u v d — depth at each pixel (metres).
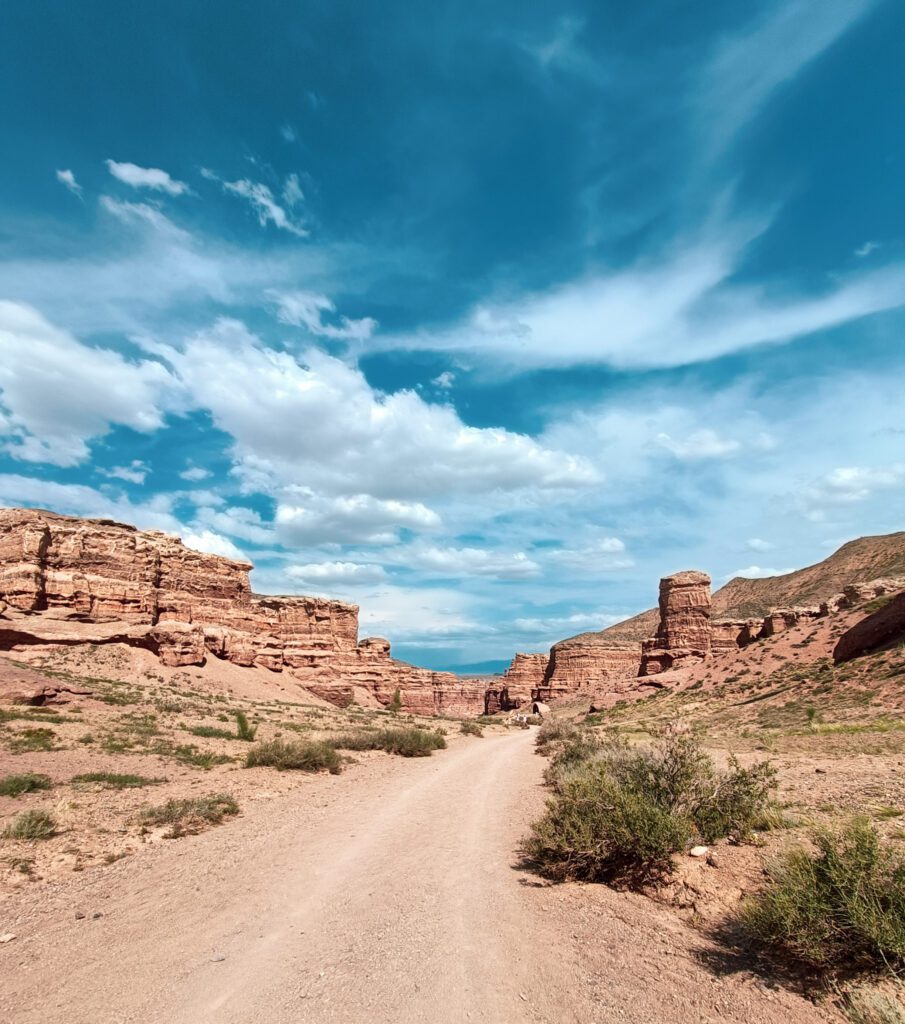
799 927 5.98
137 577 63.31
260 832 13.86
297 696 70.38
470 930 7.80
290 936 7.70
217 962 6.92
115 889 9.71
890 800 11.91
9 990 6.27
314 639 86.50
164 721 32.94
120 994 6.14
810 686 41.88
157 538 71.38
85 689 36.56
